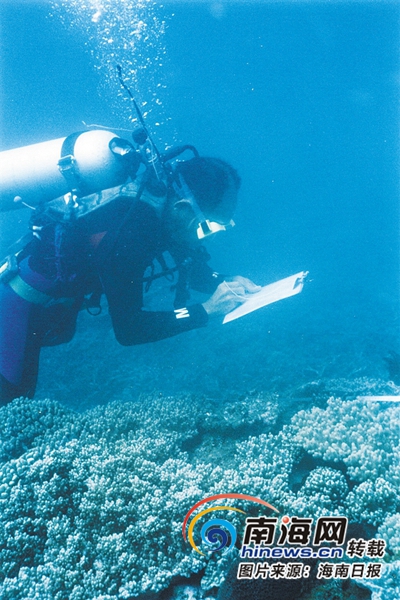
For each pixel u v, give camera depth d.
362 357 6.99
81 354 7.55
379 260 13.93
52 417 3.20
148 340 2.27
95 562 1.97
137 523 2.04
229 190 2.05
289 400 3.39
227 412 3.21
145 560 1.95
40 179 2.72
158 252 2.15
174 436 2.95
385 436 2.56
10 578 1.94
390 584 1.69
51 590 1.86
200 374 6.89
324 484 2.27
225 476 2.27
